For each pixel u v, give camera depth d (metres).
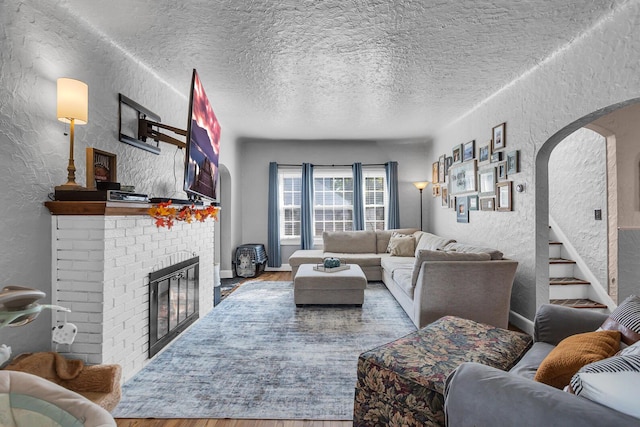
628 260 3.38
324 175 6.68
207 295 3.77
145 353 2.48
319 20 2.34
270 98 3.97
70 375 1.86
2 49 1.73
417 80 3.44
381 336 3.08
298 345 2.88
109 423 0.87
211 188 3.53
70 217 2.02
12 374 0.96
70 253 2.02
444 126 5.38
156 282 2.59
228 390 2.15
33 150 1.91
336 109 4.43
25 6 1.85
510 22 2.36
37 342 1.94
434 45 2.69
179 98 3.70
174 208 2.61
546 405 0.94
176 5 2.13
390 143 6.57
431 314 3.08
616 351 1.30
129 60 2.81
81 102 2.01
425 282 3.07
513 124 3.47
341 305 4.09
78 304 2.02
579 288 3.67
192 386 2.20
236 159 6.14
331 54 2.85
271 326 3.35
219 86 3.57
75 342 2.01
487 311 3.08
